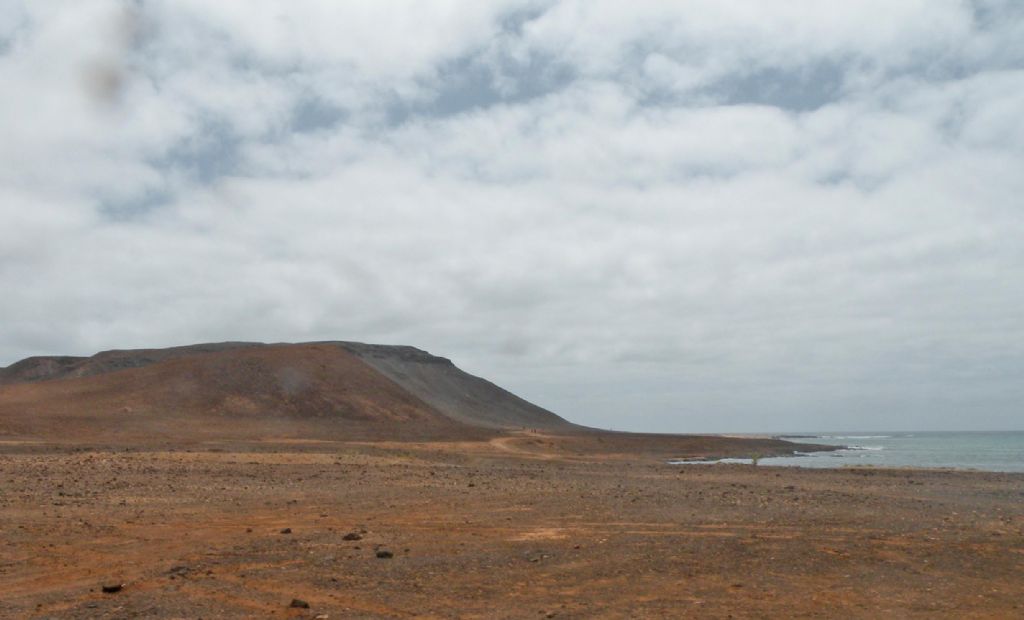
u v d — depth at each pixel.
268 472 33.47
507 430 125.06
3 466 32.94
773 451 109.56
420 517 19.84
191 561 14.02
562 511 21.08
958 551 14.95
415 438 92.50
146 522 18.58
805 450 116.75
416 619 10.41
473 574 13.00
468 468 41.69
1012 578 12.80
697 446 107.75
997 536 16.81
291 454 50.16
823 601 11.34
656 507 22.08
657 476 37.97
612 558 14.31
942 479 38.19
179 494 24.38
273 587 12.12
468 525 18.41
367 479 31.23
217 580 12.56
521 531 17.52
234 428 91.25
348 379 134.75
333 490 26.52
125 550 15.09
